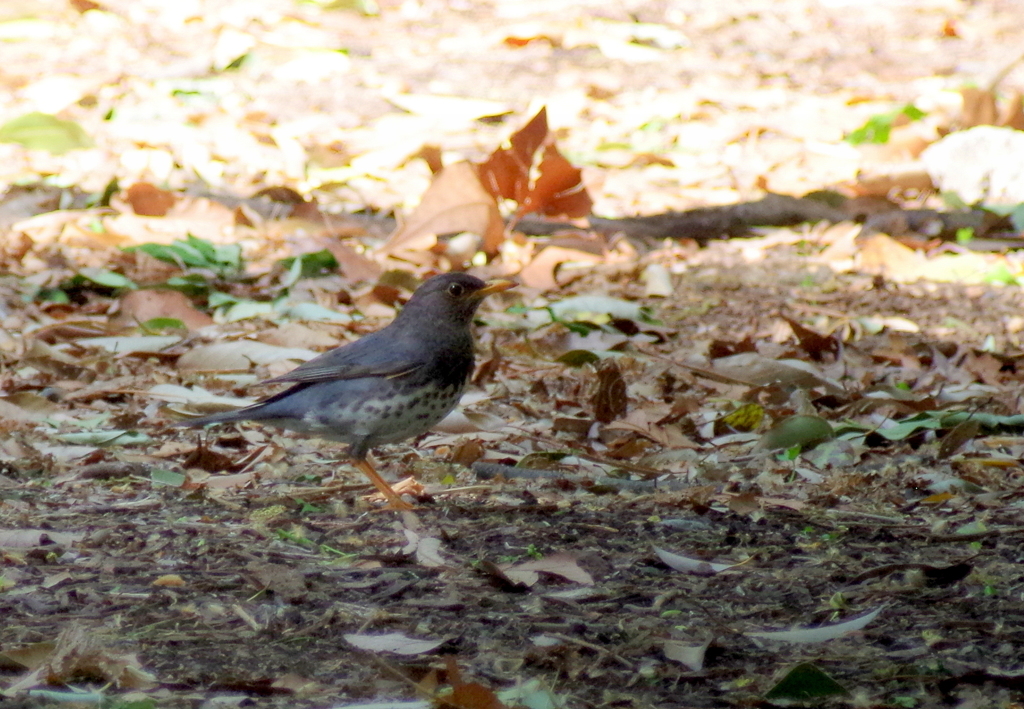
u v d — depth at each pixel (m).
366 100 21.97
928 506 8.53
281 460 9.50
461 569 7.18
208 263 15.05
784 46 25.47
